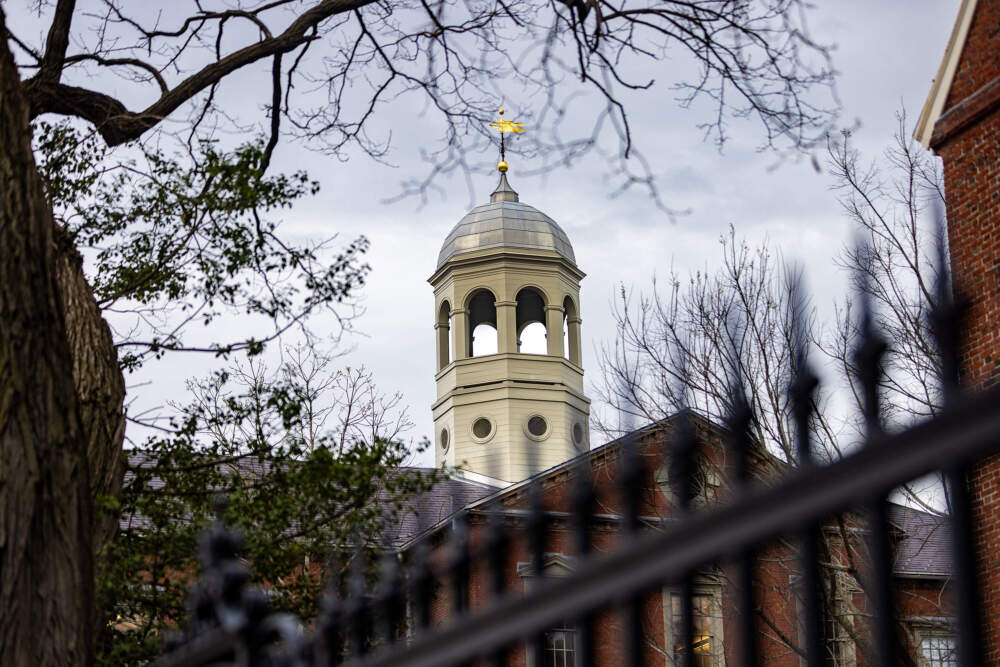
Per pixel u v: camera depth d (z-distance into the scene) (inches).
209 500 593.9
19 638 299.7
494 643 104.0
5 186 340.5
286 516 581.6
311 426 996.6
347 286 618.5
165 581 567.8
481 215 2357.3
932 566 884.6
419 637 115.9
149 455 621.3
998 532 562.9
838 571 713.0
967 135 646.5
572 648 893.2
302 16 598.9
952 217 644.7
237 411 624.4
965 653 75.2
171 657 152.1
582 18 563.2
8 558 304.5
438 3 591.5
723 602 815.1
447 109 598.2
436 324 2361.0
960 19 658.2
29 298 332.2
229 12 626.8
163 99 584.4
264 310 616.1
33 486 313.6
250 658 129.8
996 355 583.8
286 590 571.8
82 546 322.0
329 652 129.3
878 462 74.8
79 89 565.3
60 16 550.0
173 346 609.0
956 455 70.4
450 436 2237.9
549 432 2212.1
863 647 692.1
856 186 800.3
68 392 335.6
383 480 605.6
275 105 637.3
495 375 2234.3
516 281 2281.0
